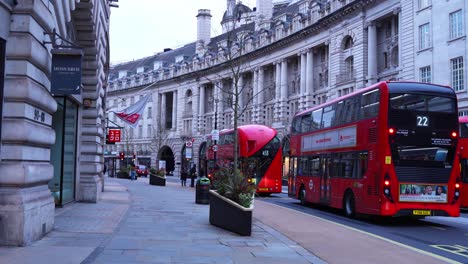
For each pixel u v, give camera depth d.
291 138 26.30
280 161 31.45
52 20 10.70
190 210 18.59
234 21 38.28
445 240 13.23
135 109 39.06
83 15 15.24
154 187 37.97
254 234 12.74
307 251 10.49
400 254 10.51
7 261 7.86
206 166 42.88
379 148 15.81
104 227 12.51
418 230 15.45
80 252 8.91
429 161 15.85
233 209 12.79
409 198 15.61
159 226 13.51
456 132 16.16
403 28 39.44
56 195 16.59
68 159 18.02
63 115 16.53
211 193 14.32
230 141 33.94
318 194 21.67
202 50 81.12
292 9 63.94
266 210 20.28
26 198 9.51
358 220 17.95
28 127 9.45
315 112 22.78
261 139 30.97
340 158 19.28
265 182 30.70
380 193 15.62
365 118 17.06
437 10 35.75
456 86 33.97
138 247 9.91
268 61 62.19
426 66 36.62
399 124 15.70
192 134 80.81
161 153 90.62
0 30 9.07
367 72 44.41
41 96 10.05
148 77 95.06
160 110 91.75
